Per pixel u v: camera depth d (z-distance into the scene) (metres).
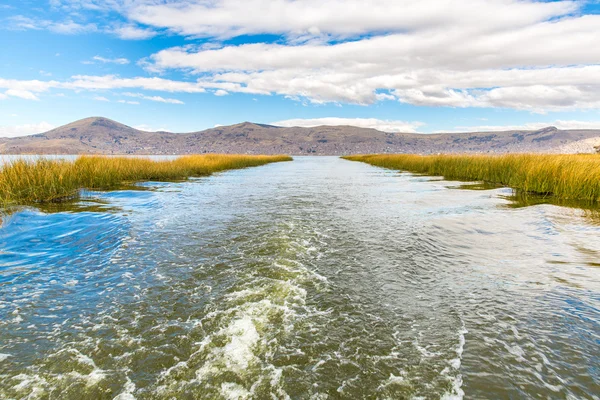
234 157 43.56
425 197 12.48
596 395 2.37
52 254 5.52
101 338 3.10
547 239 6.48
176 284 4.30
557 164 12.57
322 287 4.23
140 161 19.80
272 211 9.47
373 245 6.10
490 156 20.75
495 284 4.38
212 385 2.48
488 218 8.41
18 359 2.79
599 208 9.52
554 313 3.58
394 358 2.82
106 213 8.69
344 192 14.32
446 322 3.42
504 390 2.43
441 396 2.38
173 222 7.88
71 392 2.41
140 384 2.50
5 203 8.50
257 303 3.77
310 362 2.76
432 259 5.37
